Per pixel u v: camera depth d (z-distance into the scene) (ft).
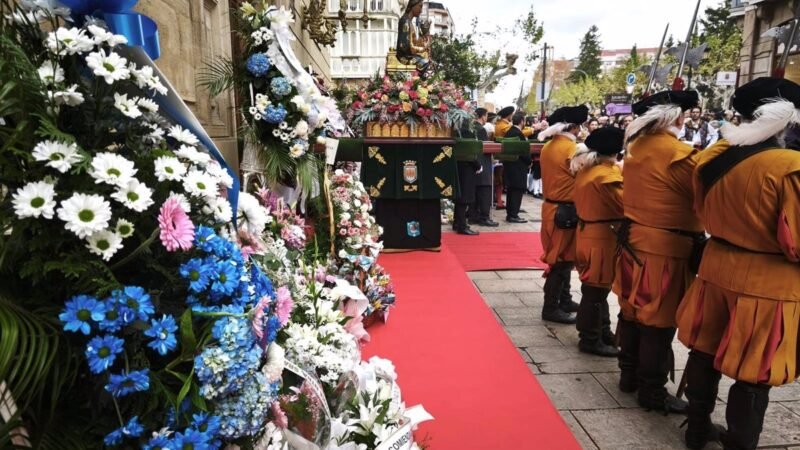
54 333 3.05
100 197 3.19
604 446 8.30
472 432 7.74
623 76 133.49
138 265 3.61
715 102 69.82
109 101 3.78
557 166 12.86
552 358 11.57
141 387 3.12
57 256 3.23
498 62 72.54
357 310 8.87
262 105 8.55
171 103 4.55
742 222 6.96
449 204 28.73
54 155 3.19
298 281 6.96
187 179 3.84
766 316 6.85
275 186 9.54
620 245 9.53
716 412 9.46
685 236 8.72
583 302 11.60
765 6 52.54
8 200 3.18
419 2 21.42
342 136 17.38
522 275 18.11
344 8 24.40
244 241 5.17
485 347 10.55
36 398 3.19
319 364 5.65
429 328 11.44
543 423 8.02
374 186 17.10
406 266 16.33
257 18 8.75
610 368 11.09
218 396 3.51
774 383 6.90
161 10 7.72
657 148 8.73
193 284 3.49
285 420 4.50
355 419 5.52
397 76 17.78
